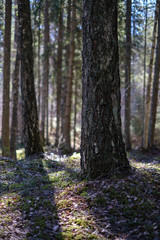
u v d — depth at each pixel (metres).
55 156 7.10
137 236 2.62
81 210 3.28
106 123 3.97
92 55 3.92
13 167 5.35
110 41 3.94
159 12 10.81
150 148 11.57
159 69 11.49
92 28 3.91
